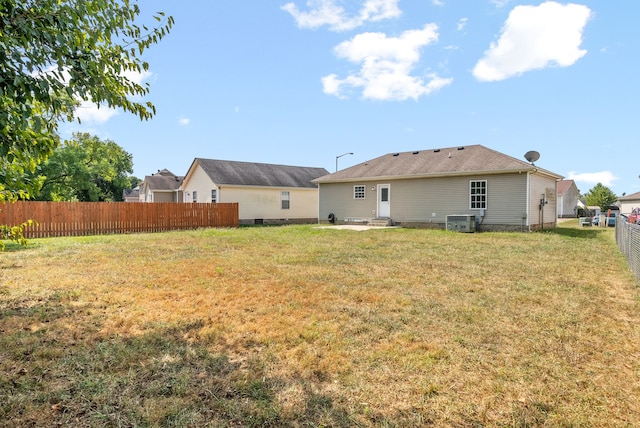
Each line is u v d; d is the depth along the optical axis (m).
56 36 2.48
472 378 2.81
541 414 2.34
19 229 3.45
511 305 4.74
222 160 25.03
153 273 6.59
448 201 17.25
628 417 2.31
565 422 2.26
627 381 2.78
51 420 2.20
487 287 5.71
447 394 2.58
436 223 17.64
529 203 15.16
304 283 5.88
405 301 4.87
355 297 5.08
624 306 4.73
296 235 13.95
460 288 5.63
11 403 2.35
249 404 2.42
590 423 2.25
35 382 2.64
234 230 16.78
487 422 2.26
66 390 2.55
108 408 2.34
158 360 3.07
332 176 21.66
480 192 16.33
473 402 2.48
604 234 15.14
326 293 5.29
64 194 23.59
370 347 3.40
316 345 3.43
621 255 9.03
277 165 27.64
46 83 2.45
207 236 13.67
